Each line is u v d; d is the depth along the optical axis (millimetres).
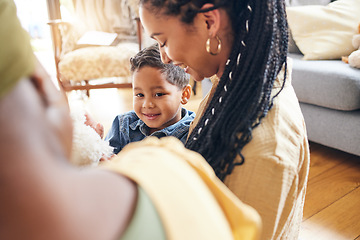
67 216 197
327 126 1839
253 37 582
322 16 2133
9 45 205
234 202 358
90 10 3092
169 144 398
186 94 1287
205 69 690
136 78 1139
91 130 736
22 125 193
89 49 2590
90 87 2604
